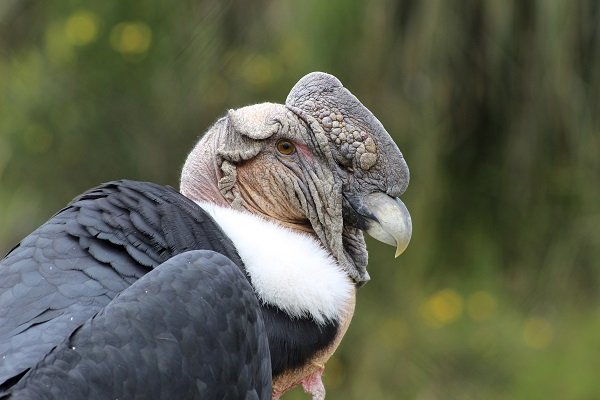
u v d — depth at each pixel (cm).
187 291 531
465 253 1148
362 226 656
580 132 1125
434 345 1136
